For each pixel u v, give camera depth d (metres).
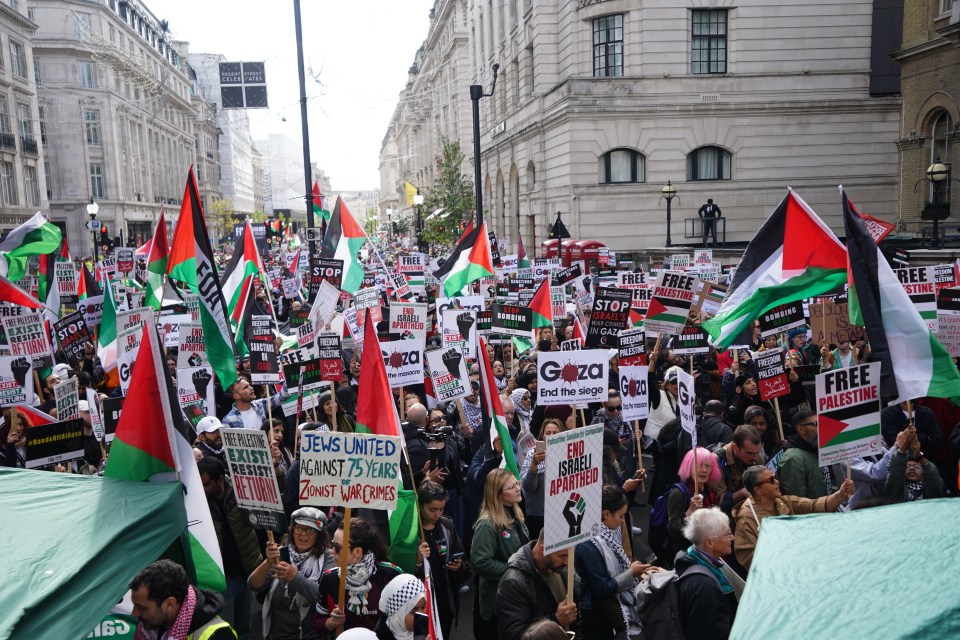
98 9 66.38
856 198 38.28
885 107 37.81
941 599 2.61
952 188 27.47
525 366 11.65
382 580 5.66
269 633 6.12
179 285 15.48
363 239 16.34
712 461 6.79
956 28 25.58
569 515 5.21
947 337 10.07
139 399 5.46
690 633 5.02
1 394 8.98
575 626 5.77
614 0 36.69
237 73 52.41
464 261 16.95
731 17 37.06
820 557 3.09
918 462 7.20
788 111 37.59
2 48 50.59
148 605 4.54
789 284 9.34
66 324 12.99
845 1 37.12
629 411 8.43
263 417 9.95
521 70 47.19
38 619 3.36
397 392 11.65
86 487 4.39
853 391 6.71
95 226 27.48
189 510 5.53
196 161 104.25
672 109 37.25
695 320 12.16
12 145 51.28
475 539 6.24
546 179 42.41
